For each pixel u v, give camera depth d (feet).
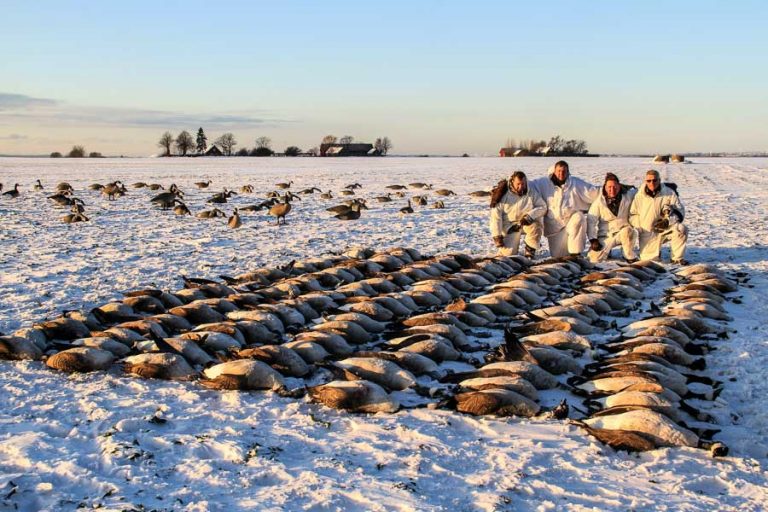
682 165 267.18
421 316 37.01
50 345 34.12
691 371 31.22
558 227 59.88
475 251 65.92
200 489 20.40
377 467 21.90
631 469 22.04
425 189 145.38
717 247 66.59
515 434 24.73
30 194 129.59
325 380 30.68
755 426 25.71
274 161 367.25
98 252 64.90
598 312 40.78
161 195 105.70
